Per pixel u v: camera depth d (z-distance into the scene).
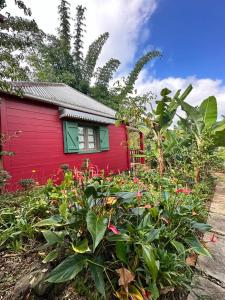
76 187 1.91
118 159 8.30
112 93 15.27
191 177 4.72
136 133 8.94
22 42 3.46
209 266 2.02
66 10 15.45
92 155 6.82
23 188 3.53
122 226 1.83
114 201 1.72
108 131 7.80
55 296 1.47
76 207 1.72
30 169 4.68
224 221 3.14
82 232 1.64
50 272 1.43
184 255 1.78
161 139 5.20
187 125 5.56
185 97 5.08
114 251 1.70
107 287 1.48
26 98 4.63
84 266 1.53
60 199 2.23
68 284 1.53
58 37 15.77
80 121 6.33
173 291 1.62
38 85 6.91
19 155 4.46
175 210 2.19
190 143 5.52
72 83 15.52
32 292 1.42
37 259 1.72
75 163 6.04
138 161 8.88
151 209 1.99
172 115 5.07
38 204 2.33
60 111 5.61
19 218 2.15
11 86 3.38
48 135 5.25
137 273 1.55
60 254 1.66
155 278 1.38
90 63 17.05
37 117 5.00
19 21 3.36
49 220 1.72
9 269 1.62
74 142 5.97
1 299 1.36
